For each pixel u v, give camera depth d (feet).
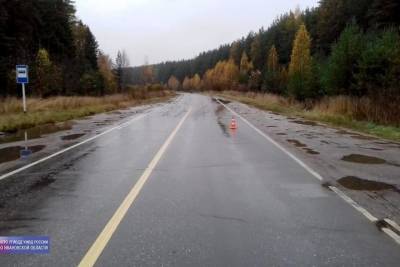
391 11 170.30
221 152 36.47
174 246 14.98
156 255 14.19
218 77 409.28
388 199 21.33
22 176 26.73
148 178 26.00
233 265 13.42
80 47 271.69
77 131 54.13
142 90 215.92
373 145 41.06
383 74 69.46
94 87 166.71
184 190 23.00
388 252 14.52
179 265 13.41
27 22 168.45
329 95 87.97
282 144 41.68
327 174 27.35
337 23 222.48
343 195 22.08
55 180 25.53
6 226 17.19
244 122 68.18
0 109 74.23
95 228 16.89
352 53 78.54
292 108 101.86
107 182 24.95
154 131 53.88
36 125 62.23
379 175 27.02
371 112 63.41
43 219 18.04
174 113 91.81
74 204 20.31
